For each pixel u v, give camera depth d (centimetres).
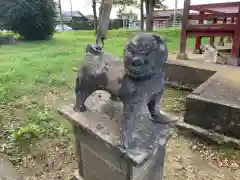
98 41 158
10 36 1150
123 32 1407
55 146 250
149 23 1184
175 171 219
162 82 124
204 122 284
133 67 105
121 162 139
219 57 573
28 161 226
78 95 160
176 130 295
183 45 545
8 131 278
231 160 236
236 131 259
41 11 1288
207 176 213
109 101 180
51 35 1407
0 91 393
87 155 169
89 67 140
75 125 159
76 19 3077
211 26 497
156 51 106
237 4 455
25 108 347
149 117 158
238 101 275
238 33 466
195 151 255
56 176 207
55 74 511
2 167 215
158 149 149
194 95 299
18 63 586
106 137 134
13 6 1221
